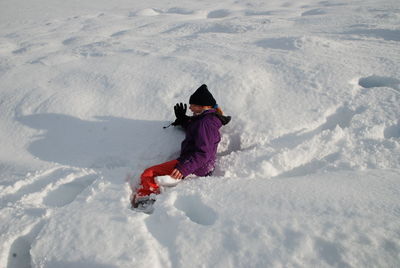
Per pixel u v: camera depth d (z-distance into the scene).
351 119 2.75
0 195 2.21
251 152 2.57
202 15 9.73
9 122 3.05
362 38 4.66
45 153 2.71
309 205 1.74
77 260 1.60
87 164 2.60
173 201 1.98
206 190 2.03
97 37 6.20
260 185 2.04
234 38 4.88
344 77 3.29
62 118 3.00
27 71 3.93
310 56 3.80
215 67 3.53
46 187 2.25
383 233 1.49
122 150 2.71
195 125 2.38
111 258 1.57
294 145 2.61
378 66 3.51
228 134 2.80
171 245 1.62
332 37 4.84
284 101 3.02
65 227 1.80
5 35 7.22
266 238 1.56
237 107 2.98
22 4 13.94
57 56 4.39
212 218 1.81
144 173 2.29
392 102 2.88
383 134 2.66
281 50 4.10
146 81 3.38
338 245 1.45
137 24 7.84
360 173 2.16
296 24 6.15
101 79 3.49
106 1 15.07
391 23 5.44
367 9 7.45
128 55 4.18
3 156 2.72
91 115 3.02
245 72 3.40
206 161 2.30
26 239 1.83
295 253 1.46
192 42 4.75
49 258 1.64
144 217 1.85
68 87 3.41
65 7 13.09
